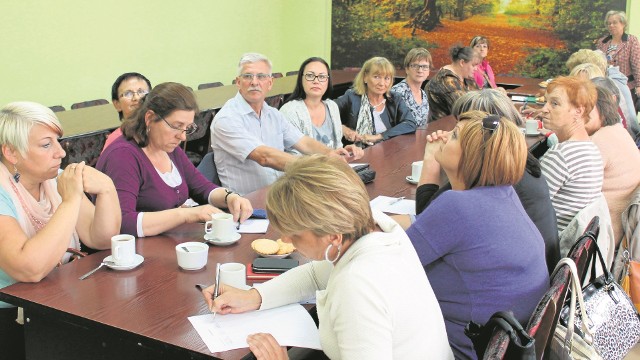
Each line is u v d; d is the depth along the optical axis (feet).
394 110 14.80
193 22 23.66
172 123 7.72
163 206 7.99
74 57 18.97
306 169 4.48
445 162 6.07
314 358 5.52
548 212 6.81
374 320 4.29
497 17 26.35
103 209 6.68
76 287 5.75
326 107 13.19
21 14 17.12
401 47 27.94
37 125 6.13
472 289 5.57
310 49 29.32
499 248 5.47
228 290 5.44
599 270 7.25
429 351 4.56
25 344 5.73
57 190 6.57
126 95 11.22
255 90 10.57
